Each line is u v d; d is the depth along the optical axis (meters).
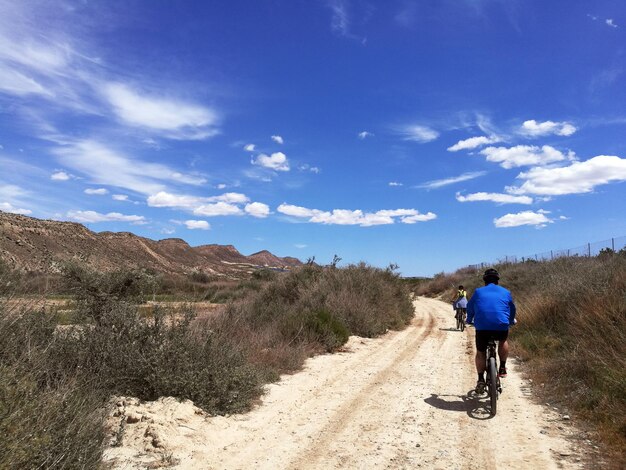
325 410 6.64
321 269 19.67
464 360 10.74
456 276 48.38
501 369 6.97
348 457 4.90
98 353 6.20
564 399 6.81
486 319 6.79
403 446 5.21
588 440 5.24
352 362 10.41
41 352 5.17
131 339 6.60
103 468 4.22
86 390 5.29
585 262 16.19
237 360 7.31
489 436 5.50
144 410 5.59
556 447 5.07
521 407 6.68
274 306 15.32
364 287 18.03
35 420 3.85
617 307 8.70
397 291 21.27
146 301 8.16
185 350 6.68
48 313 6.13
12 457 3.30
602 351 7.35
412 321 20.66
